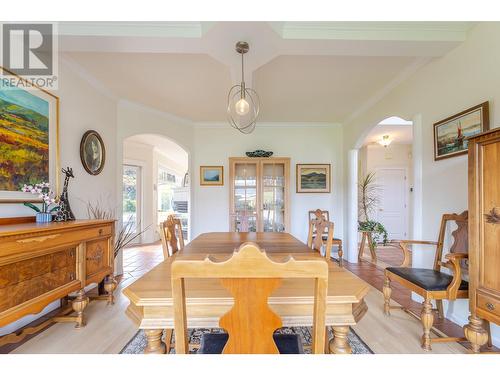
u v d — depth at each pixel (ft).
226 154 14.71
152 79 9.23
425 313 5.47
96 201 9.54
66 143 7.97
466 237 6.20
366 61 7.94
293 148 14.88
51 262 5.34
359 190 17.17
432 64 7.55
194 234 14.37
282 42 6.31
